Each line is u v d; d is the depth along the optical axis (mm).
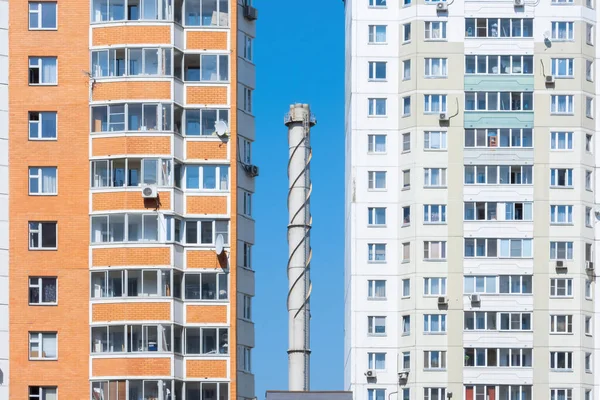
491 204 141375
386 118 143375
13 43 117125
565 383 138875
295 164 152500
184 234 115125
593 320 140625
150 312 113062
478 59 143000
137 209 114375
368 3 144750
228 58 117875
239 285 117125
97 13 117562
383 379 139750
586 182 142125
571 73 143125
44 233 114688
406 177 142375
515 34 143625
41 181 115312
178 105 116438
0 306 113688
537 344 139375
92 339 113250
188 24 118188
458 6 143750
